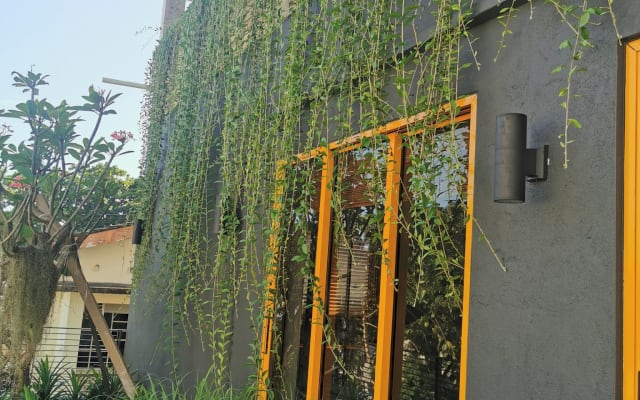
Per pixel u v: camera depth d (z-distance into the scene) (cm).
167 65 676
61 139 439
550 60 212
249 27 454
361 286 313
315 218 364
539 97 214
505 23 234
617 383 175
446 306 256
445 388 252
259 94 393
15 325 431
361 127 280
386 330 287
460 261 248
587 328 186
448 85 243
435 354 259
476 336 227
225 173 421
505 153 207
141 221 675
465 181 251
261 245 407
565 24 208
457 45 241
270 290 348
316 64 325
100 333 475
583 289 189
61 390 595
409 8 256
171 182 552
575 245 193
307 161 336
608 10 192
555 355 194
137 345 709
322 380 342
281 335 383
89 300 476
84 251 1297
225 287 411
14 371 432
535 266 206
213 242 495
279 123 367
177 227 514
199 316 442
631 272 178
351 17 297
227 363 386
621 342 178
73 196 507
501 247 221
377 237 265
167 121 655
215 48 507
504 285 217
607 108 190
